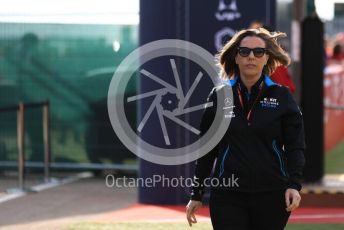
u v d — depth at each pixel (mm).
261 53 12445
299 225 21734
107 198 27234
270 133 12359
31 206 25531
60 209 24891
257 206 12383
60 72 33281
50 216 23484
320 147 27969
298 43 27906
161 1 24297
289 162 12383
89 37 32938
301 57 27906
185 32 24375
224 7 24109
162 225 21516
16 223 22188
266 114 12383
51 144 33469
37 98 33562
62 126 33375
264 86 12516
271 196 12344
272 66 13234
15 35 33531
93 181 32094
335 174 31172
